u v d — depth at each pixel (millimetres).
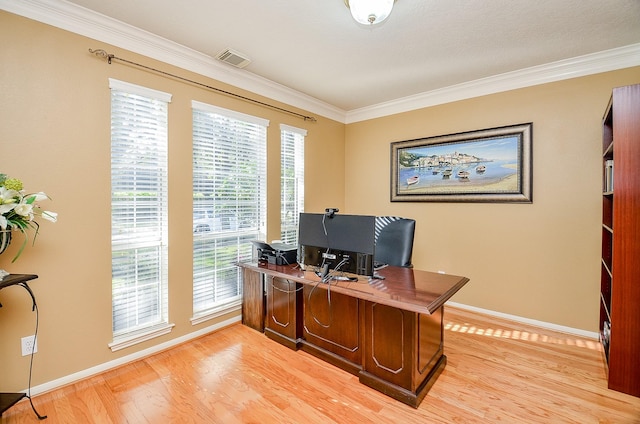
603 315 2566
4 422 1680
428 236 3660
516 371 2166
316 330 2389
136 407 1806
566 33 2301
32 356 1902
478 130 3252
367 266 2027
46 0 1883
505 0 1914
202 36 2373
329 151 4227
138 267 2400
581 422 1665
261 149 3332
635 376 1871
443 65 2869
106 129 2195
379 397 1892
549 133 2871
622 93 1887
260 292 2824
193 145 2727
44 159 1938
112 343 2225
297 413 1754
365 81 3275
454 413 1744
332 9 2029
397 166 3908
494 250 3197
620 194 1912
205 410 1782
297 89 3523
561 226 2828
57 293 1995
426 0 1916
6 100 1805
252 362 2309
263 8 2016
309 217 2346
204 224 2828
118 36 2227
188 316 2691
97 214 2160
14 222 1539
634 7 1971
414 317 1783
